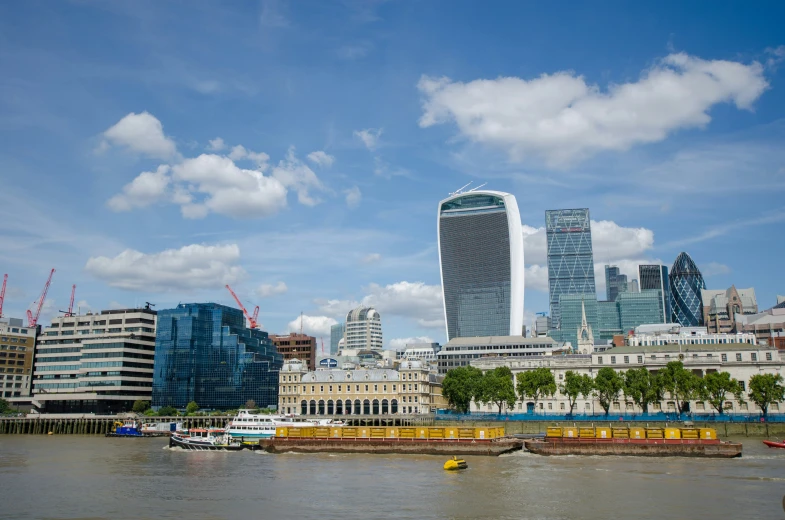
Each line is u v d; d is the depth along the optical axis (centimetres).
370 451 16775
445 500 10019
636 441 15488
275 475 12862
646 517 8788
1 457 17000
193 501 10219
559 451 15762
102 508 9725
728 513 8950
